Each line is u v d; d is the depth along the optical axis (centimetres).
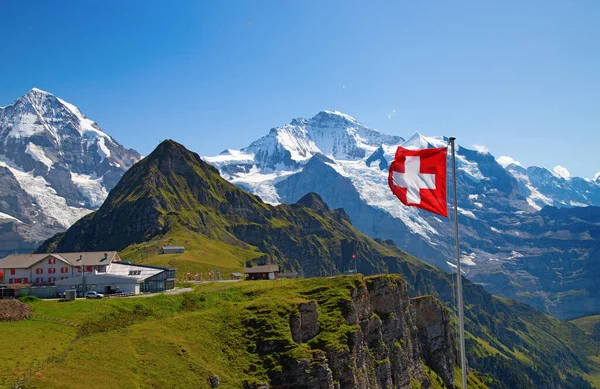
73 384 9112
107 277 16712
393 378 16975
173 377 10800
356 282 16588
